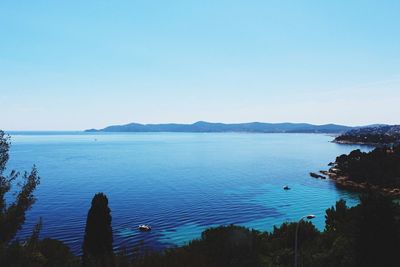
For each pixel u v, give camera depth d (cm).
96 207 3297
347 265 3422
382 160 14012
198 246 3825
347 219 4469
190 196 11244
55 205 9575
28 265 1884
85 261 2916
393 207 3275
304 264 3825
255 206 10006
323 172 16738
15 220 1880
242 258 3691
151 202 10231
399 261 3136
